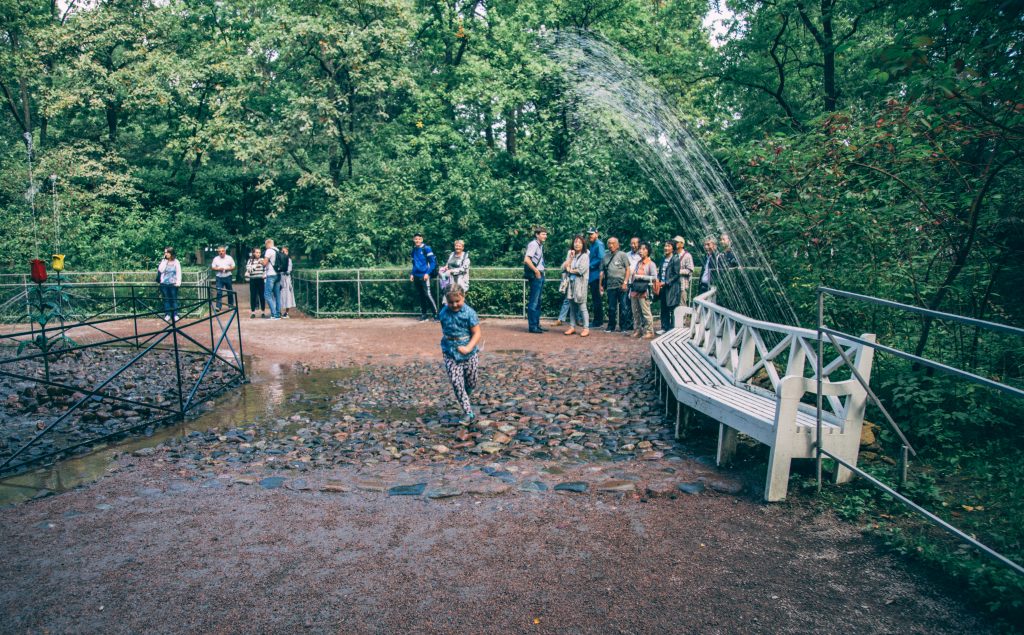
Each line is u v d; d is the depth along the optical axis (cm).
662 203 1773
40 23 2334
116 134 2489
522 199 1756
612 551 356
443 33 2155
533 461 525
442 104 2095
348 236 1877
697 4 1936
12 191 2162
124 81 2208
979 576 312
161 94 2159
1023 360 575
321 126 1986
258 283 1667
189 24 2450
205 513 415
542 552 355
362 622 287
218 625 286
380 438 599
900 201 660
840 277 677
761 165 747
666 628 281
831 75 1642
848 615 292
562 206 1753
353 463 524
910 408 532
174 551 360
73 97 2123
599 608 297
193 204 2491
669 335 898
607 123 1716
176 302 1614
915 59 469
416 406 728
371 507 423
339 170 2278
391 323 1480
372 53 1978
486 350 1091
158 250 2209
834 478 445
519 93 1867
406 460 532
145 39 2255
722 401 496
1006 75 453
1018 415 514
